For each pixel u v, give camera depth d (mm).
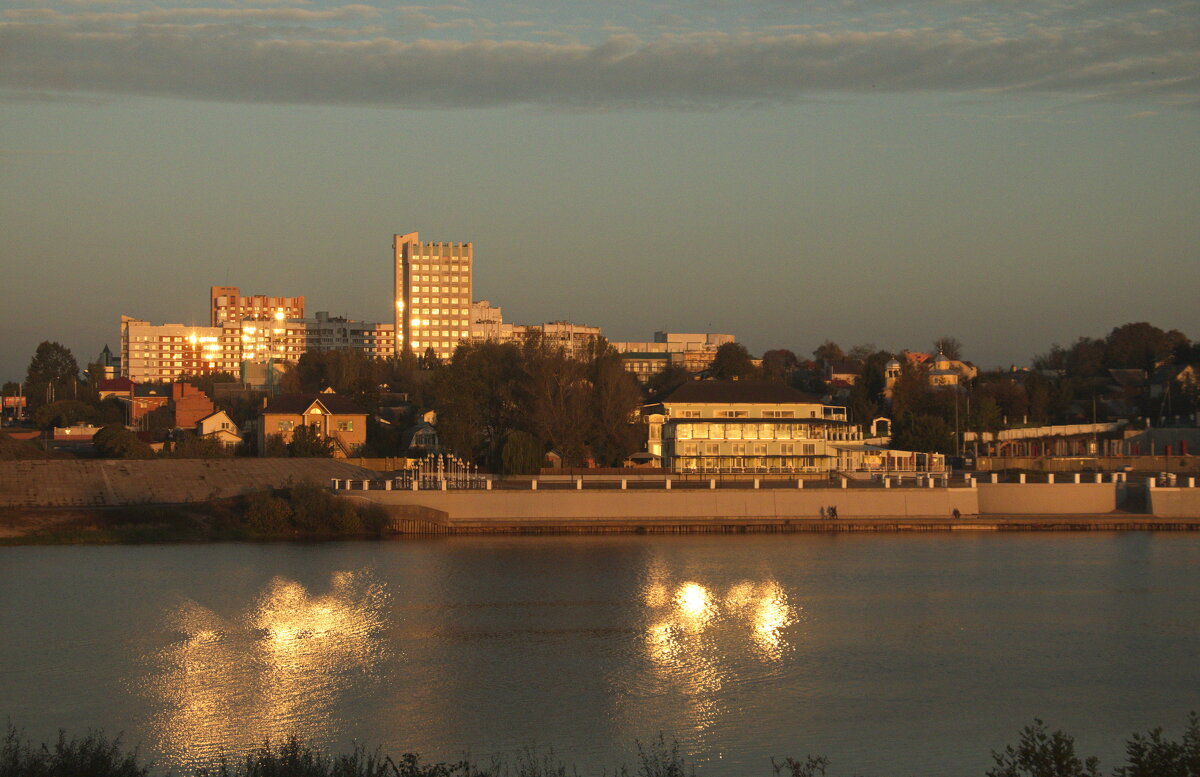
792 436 155250
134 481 128875
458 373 164625
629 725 57125
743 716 58594
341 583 91312
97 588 88562
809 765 46719
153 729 56531
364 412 184500
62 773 41281
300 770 42812
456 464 158000
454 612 81438
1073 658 69812
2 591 87312
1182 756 35531
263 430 179375
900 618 80000
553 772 48625
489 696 61906
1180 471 164750
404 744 54281
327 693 62438
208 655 69938
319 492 118750
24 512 115125
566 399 158375
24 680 64688
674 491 122688
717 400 158125
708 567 99000
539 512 121312
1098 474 129625
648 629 76688
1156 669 67500
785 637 74688
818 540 115375
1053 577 94938
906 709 59781
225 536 114938
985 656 70188
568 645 72500
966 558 104250
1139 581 93250
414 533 117312
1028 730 39906
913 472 155750
